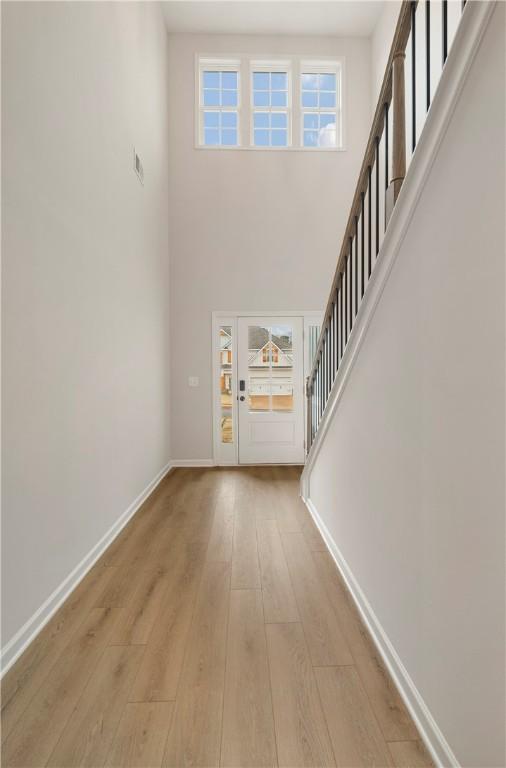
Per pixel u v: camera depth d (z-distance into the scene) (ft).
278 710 4.77
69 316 7.67
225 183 18.19
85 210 8.44
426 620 4.38
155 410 15.07
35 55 6.43
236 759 4.17
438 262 4.05
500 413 3.11
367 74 18.44
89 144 8.67
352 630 6.30
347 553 7.79
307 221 18.28
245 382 18.39
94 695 5.01
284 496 13.51
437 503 4.14
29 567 6.18
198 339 18.16
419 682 4.55
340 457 8.32
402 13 5.27
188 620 6.57
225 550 9.28
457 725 3.78
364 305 6.34
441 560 4.06
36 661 5.64
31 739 4.41
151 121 14.57
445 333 3.93
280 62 18.42
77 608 6.96
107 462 9.71
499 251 3.08
